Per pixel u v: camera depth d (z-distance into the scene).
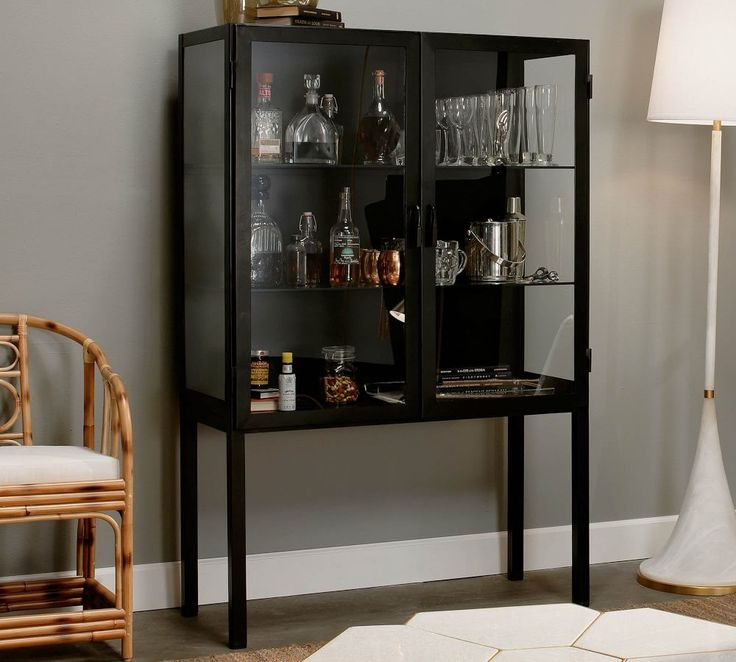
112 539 3.29
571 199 3.31
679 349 3.96
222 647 3.01
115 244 3.24
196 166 3.13
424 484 3.65
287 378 3.01
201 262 3.12
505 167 3.22
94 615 2.81
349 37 3.03
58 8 3.15
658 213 3.89
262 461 3.45
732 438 4.07
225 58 2.92
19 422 3.19
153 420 3.32
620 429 3.90
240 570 2.99
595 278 3.82
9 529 3.18
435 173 3.14
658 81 3.47
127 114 3.23
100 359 3.03
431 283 3.15
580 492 3.36
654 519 3.96
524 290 3.25
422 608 3.37
